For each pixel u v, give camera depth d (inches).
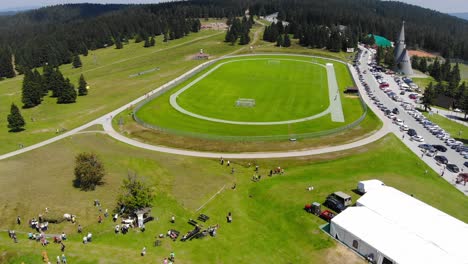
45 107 5383.9
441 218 2194.9
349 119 4586.6
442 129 4362.7
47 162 3211.1
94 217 2309.3
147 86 6107.3
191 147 3641.7
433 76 7706.7
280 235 2250.2
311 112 4840.1
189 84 6151.6
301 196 2669.8
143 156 3356.3
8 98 6269.7
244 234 2244.1
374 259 1959.9
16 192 2578.7
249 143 3735.2
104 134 3981.3
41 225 2181.3
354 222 2142.0
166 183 2859.3
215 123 4382.4
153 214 2379.4
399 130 4227.4
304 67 7628.0
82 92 6028.5
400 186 2832.2
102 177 2839.6
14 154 3447.3
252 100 5300.2
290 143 3742.6
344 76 6958.7
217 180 2965.1
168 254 2000.5
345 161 3314.5
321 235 2215.8
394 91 6225.4
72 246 2021.4
